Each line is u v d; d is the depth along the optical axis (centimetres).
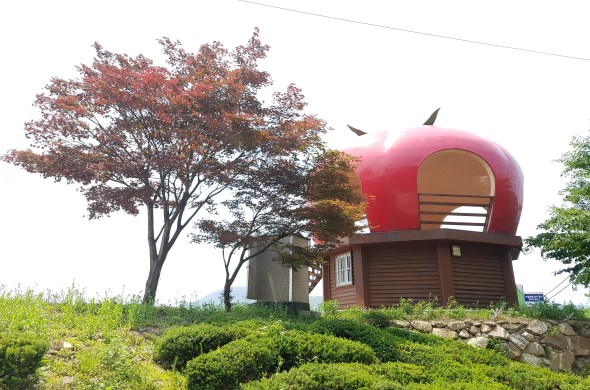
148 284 1370
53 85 1359
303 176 1365
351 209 1338
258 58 1511
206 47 1475
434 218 2319
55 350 768
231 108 1319
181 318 1149
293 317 1358
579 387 753
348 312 1427
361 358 785
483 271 1678
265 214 1394
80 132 1338
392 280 1673
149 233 1433
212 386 661
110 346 743
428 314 1358
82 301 1155
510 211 1688
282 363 748
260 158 1384
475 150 1677
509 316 1352
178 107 1298
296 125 1357
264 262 1712
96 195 1371
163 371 768
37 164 1305
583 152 1416
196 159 1333
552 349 1262
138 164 1303
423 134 1708
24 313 859
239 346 735
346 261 1839
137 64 1495
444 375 766
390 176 1647
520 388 757
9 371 582
